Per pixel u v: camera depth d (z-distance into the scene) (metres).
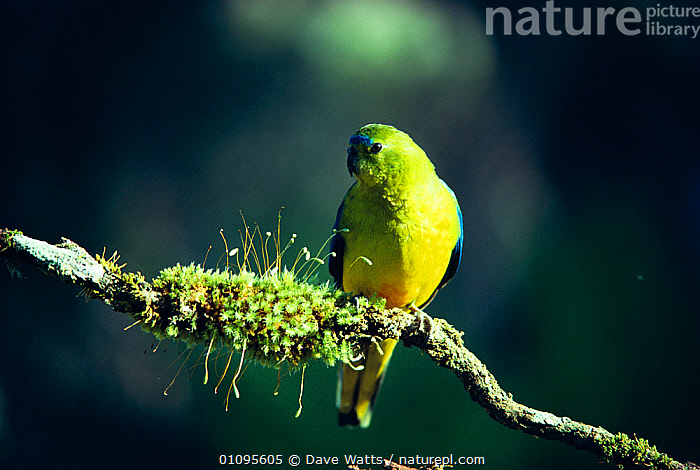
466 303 15.27
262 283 4.37
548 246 15.80
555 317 14.56
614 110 16.45
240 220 14.74
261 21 14.82
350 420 7.10
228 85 14.78
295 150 15.13
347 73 14.89
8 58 13.26
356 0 14.97
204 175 14.82
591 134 16.55
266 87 14.92
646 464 4.84
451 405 11.72
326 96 14.99
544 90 16.41
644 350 13.85
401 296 6.09
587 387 13.41
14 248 3.85
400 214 5.77
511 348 14.48
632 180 16.34
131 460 11.94
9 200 12.98
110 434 12.08
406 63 14.90
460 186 15.98
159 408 12.24
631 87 16.42
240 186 14.91
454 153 15.95
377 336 4.73
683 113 16.27
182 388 12.35
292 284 4.52
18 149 13.15
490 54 15.88
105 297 4.03
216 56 14.69
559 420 4.97
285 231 14.64
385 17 14.80
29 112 13.30
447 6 15.57
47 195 13.31
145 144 14.39
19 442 11.53
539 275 15.33
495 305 15.28
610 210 16.08
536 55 16.23
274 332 4.32
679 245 15.65
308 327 4.43
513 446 11.52
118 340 12.55
